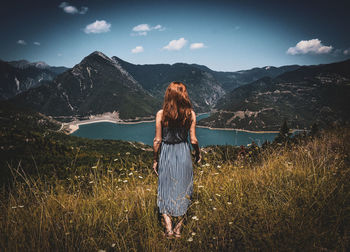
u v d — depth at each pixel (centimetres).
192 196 254
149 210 224
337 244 150
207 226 199
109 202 242
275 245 154
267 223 175
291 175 271
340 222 171
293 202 204
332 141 445
